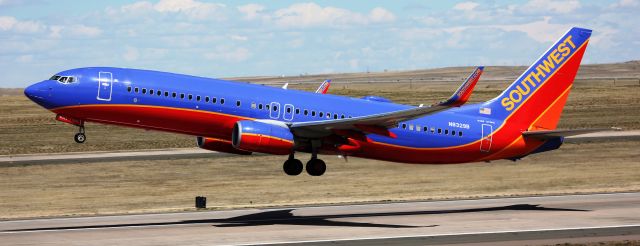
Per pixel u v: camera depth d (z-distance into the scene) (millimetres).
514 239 83938
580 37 115750
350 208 113125
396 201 121188
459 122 111875
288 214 107188
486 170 153500
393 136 102125
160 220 102125
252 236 86750
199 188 136125
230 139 105188
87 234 89312
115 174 152000
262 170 154875
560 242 81750
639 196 122312
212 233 89250
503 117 114500
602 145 190500
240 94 103000
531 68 115000
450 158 113250
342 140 103375
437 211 109000
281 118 103875
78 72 99875
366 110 108562
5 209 116875
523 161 163875
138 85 99875
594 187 135500
